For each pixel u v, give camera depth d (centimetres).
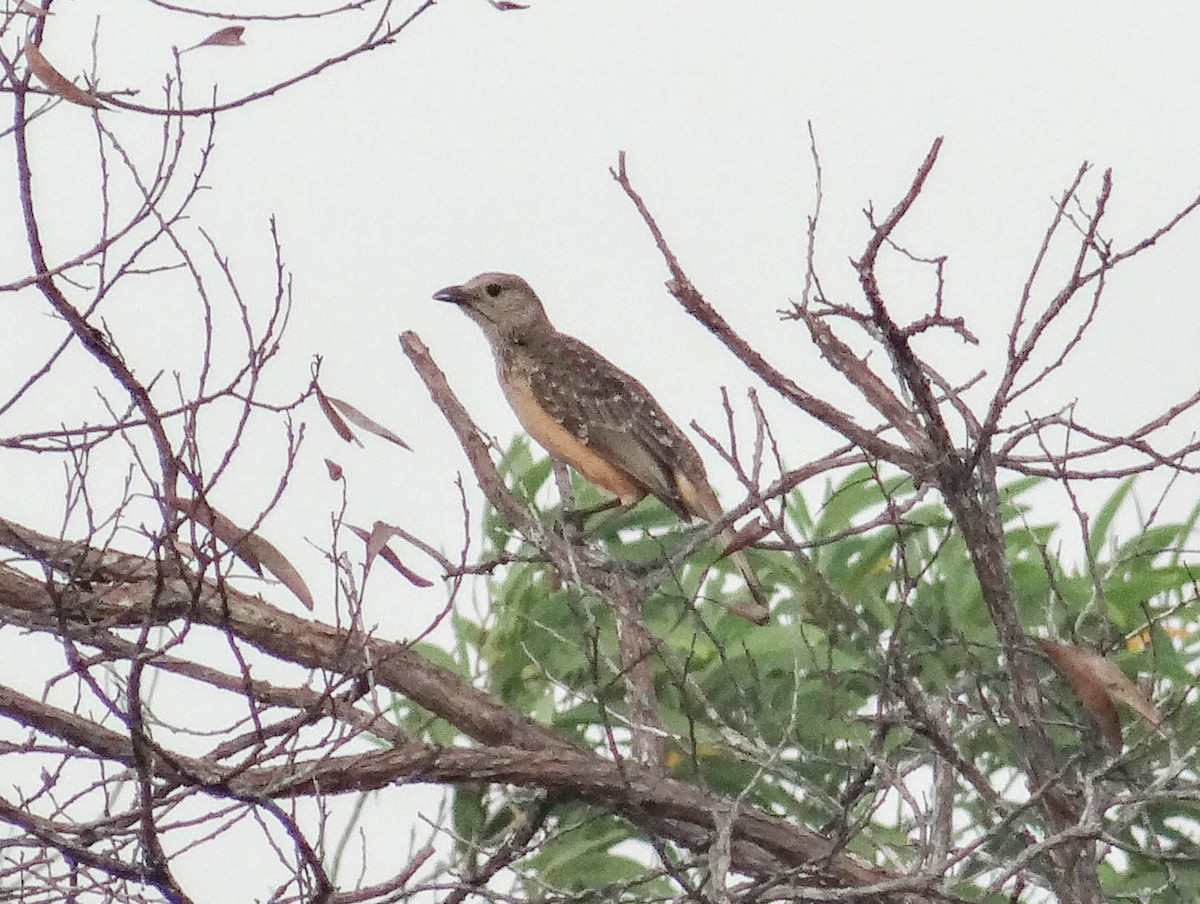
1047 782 840
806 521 1258
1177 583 1182
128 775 880
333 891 835
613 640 1224
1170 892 1099
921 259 793
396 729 1053
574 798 1080
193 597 747
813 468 931
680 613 1225
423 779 1018
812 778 1145
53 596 758
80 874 846
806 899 875
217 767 914
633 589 1180
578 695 1033
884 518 941
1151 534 1199
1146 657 1141
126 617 957
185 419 755
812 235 836
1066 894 902
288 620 1021
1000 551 883
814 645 1161
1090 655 888
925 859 910
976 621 1180
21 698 906
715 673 1170
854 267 782
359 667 841
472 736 1105
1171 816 1112
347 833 964
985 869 1018
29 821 809
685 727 1151
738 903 871
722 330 834
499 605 1237
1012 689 906
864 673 960
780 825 1056
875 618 1182
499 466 1382
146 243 761
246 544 826
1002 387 807
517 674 1213
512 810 1184
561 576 1166
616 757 920
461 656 1220
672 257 812
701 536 1066
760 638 1180
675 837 1091
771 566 1250
